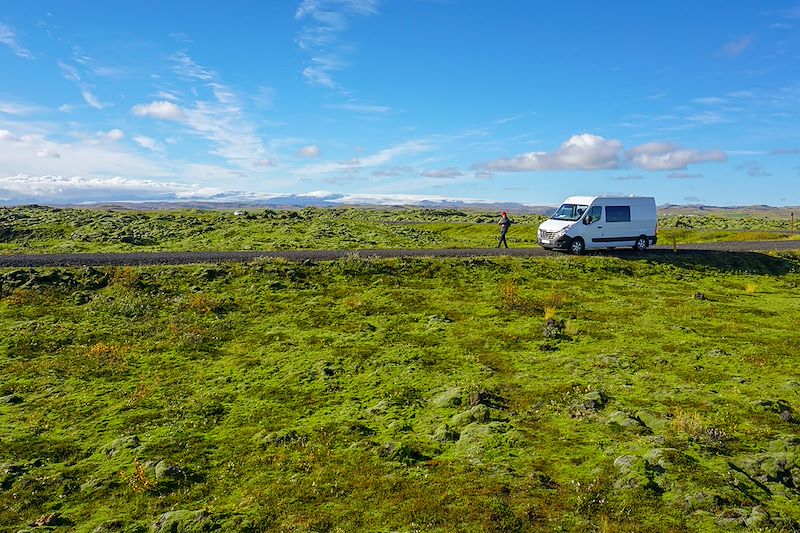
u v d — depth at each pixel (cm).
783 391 1241
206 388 1415
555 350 1612
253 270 2509
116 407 1309
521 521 753
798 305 2238
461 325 1900
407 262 2752
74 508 895
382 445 1024
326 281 2491
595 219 3266
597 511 769
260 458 1021
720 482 815
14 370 1547
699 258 3222
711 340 1670
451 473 909
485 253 3306
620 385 1302
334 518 800
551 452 966
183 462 1027
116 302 2119
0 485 977
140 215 5994
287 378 1453
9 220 5031
